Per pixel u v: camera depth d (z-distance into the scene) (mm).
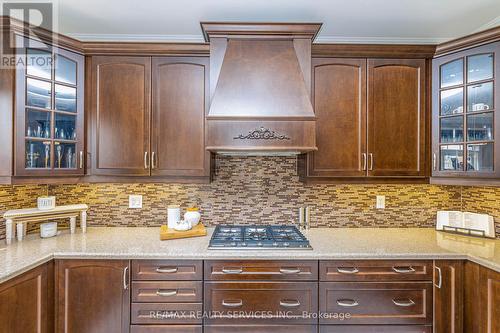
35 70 1762
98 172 1979
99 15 1962
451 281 1696
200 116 1992
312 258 1693
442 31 2188
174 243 1876
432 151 1984
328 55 1980
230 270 1691
